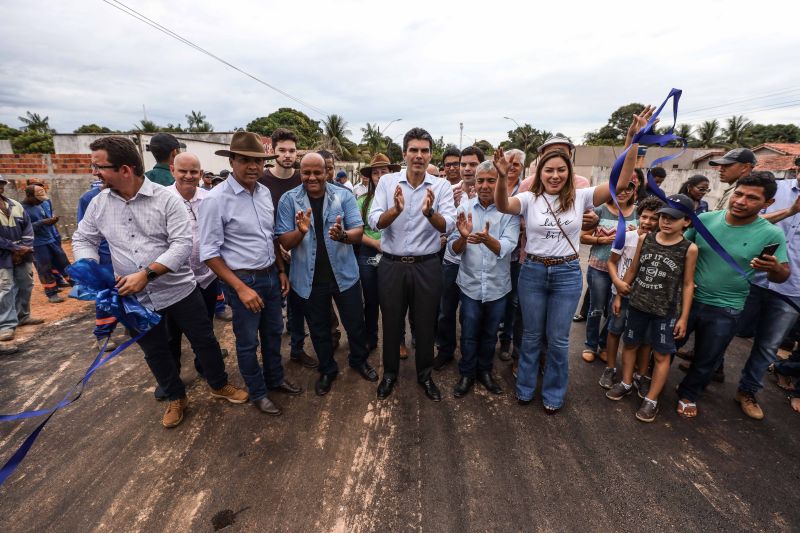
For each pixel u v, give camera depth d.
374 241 3.47
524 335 2.80
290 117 44.69
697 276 2.66
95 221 2.32
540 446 2.48
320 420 2.72
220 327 4.33
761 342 2.74
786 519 1.95
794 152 18.80
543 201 2.54
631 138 2.13
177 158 2.99
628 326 2.87
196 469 2.26
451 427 2.66
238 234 2.50
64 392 3.04
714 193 16.22
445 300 3.34
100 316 3.74
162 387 2.59
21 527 1.89
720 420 2.76
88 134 20.11
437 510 2.01
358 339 3.20
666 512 2.00
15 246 4.00
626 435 2.59
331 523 1.93
